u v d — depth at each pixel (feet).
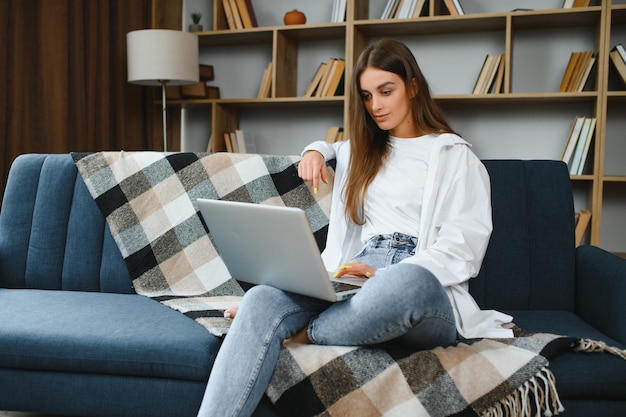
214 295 6.39
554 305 6.21
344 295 4.72
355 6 11.93
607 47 10.70
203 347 4.93
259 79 13.87
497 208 6.31
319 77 12.51
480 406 4.43
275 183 6.66
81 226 6.74
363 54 5.89
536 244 6.26
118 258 6.62
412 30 12.29
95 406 5.10
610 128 11.76
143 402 5.01
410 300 4.36
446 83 12.57
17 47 10.44
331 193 6.61
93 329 5.19
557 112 11.98
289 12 12.62
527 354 4.58
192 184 6.68
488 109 12.33
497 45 12.26
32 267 6.74
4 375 5.26
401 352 4.60
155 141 13.57
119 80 12.59
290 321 4.76
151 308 5.85
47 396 5.18
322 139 13.44
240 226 4.88
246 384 4.44
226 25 13.30
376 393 4.45
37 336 5.14
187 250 6.56
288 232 4.47
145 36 11.50
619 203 11.75
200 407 4.65
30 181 6.98
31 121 10.82
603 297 5.52
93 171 6.74
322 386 4.51
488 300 6.23
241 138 13.12
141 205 6.64
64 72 11.25
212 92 13.56
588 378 4.54
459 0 12.36
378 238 5.71
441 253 5.21
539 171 6.42
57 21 11.12
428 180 5.63
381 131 6.15
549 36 12.00
